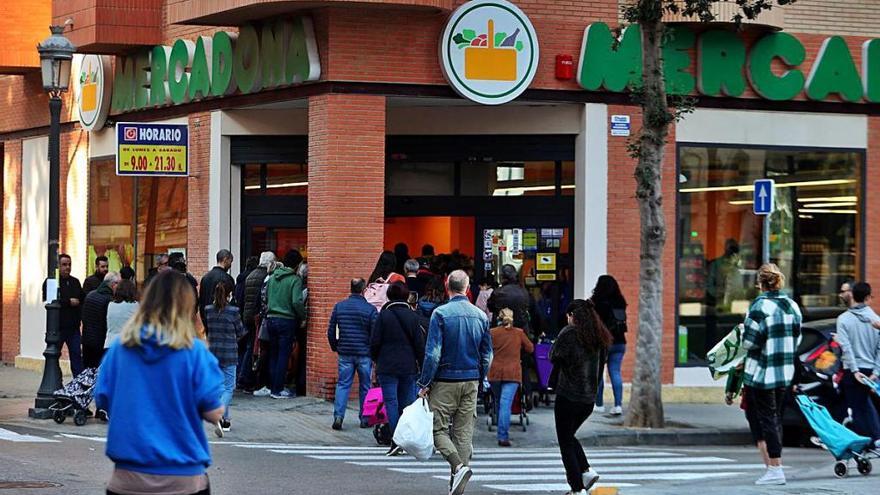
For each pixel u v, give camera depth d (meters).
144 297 6.10
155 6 22.70
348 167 19.02
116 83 23.80
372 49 19.08
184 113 22.34
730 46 20.61
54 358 18.17
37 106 26.64
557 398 11.42
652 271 17.41
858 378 14.27
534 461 14.41
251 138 21.53
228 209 21.66
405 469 13.32
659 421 17.42
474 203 20.89
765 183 18.03
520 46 19.42
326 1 18.33
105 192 24.64
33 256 27.02
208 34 21.84
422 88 19.31
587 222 20.12
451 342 11.92
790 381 12.31
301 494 11.27
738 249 21.17
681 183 20.73
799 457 15.41
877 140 21.78
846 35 21.42
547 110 20.39
